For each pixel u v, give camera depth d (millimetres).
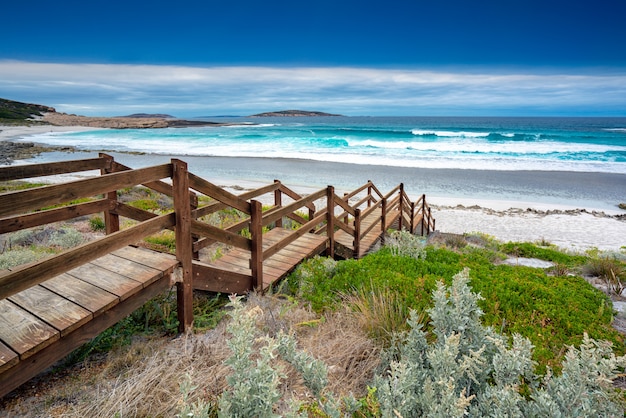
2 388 2332
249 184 23203
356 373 3107
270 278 5230
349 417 2508
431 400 2262
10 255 5160
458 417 2008
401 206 11641
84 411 2492
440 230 14945
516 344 2627
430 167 29719
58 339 2631
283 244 5379
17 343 2465
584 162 31281
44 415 2494
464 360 2535
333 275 5535
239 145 47938
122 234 3082
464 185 23609
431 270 5852
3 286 2342
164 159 36500
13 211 2387
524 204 19281
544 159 33000
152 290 3406
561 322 4258
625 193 21531
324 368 2508
